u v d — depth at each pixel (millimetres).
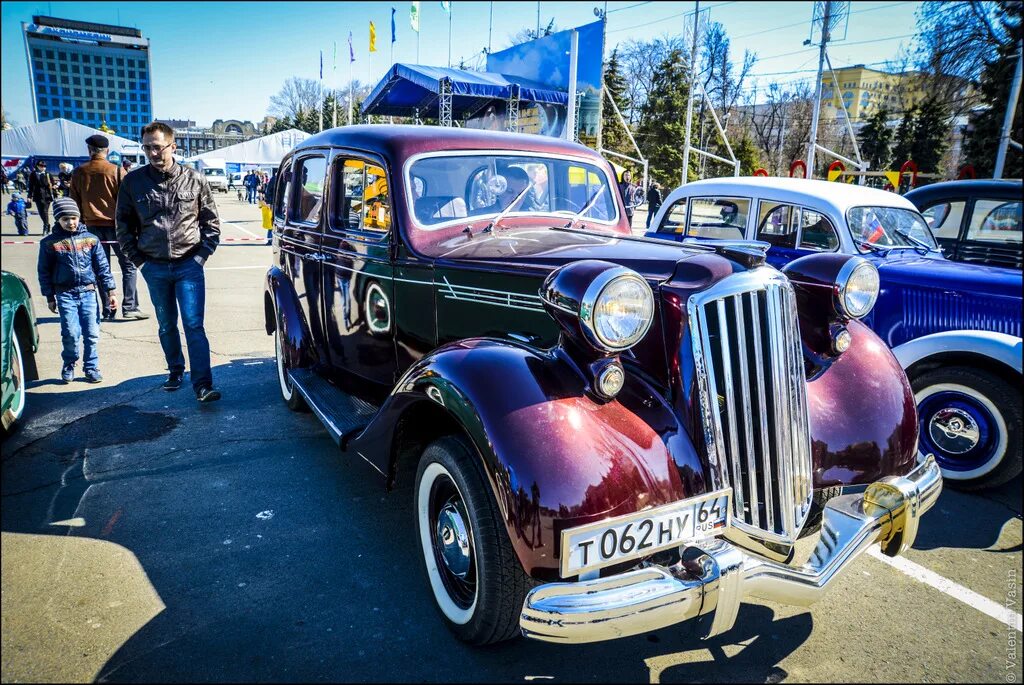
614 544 1968
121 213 4730
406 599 2688
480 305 2855
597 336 2090
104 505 3438
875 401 2662
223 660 2305
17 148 29531
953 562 3113
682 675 2293
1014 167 22359
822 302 2775
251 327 7711
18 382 4539
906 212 5594
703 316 2197
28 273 10648
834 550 2238
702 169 37562
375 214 3475
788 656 2402
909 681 2268
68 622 2494
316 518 3336
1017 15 22141
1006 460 3768
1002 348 3727
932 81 25547
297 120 70000
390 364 3498
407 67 16109
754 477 2258
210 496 3551
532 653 2402
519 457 1981
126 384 5465
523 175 3590
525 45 16953
